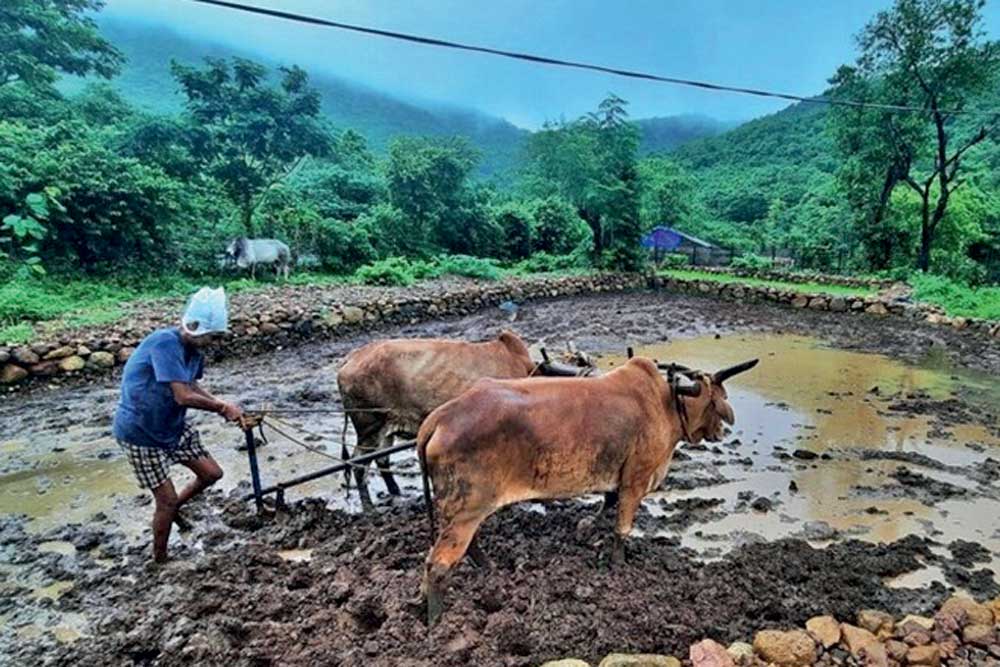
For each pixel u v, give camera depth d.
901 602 4.44
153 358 4.30
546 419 3.96
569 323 15.75
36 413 8.02
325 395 9.05
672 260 28.44
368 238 22.03
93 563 4.68
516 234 27.86
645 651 3.72
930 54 22.23
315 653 3.61
